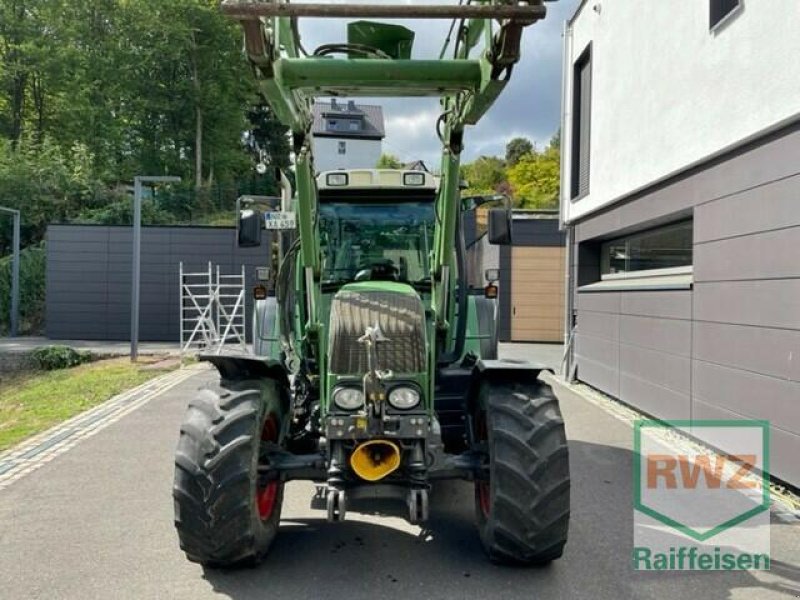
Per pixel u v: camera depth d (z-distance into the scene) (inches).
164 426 287.9
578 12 404.5
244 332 645.3
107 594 129.8
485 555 148.5
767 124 203.0
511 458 132.1
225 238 743.1
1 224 1033.5
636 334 316.8
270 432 150.7
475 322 212.5
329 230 190.5
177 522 130.0
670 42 273.9
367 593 130.3
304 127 141.6
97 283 740.7
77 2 1457.9
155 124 1526.8
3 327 867.4
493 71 116.4
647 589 132.6
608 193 349.4
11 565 143.5
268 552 150.0
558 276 684.7
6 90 1438.2
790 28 192.1
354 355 132.6
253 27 105.7
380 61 126.4
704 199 247.4
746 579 137.6
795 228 190.7
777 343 199.2
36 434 272.4
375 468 127.7
